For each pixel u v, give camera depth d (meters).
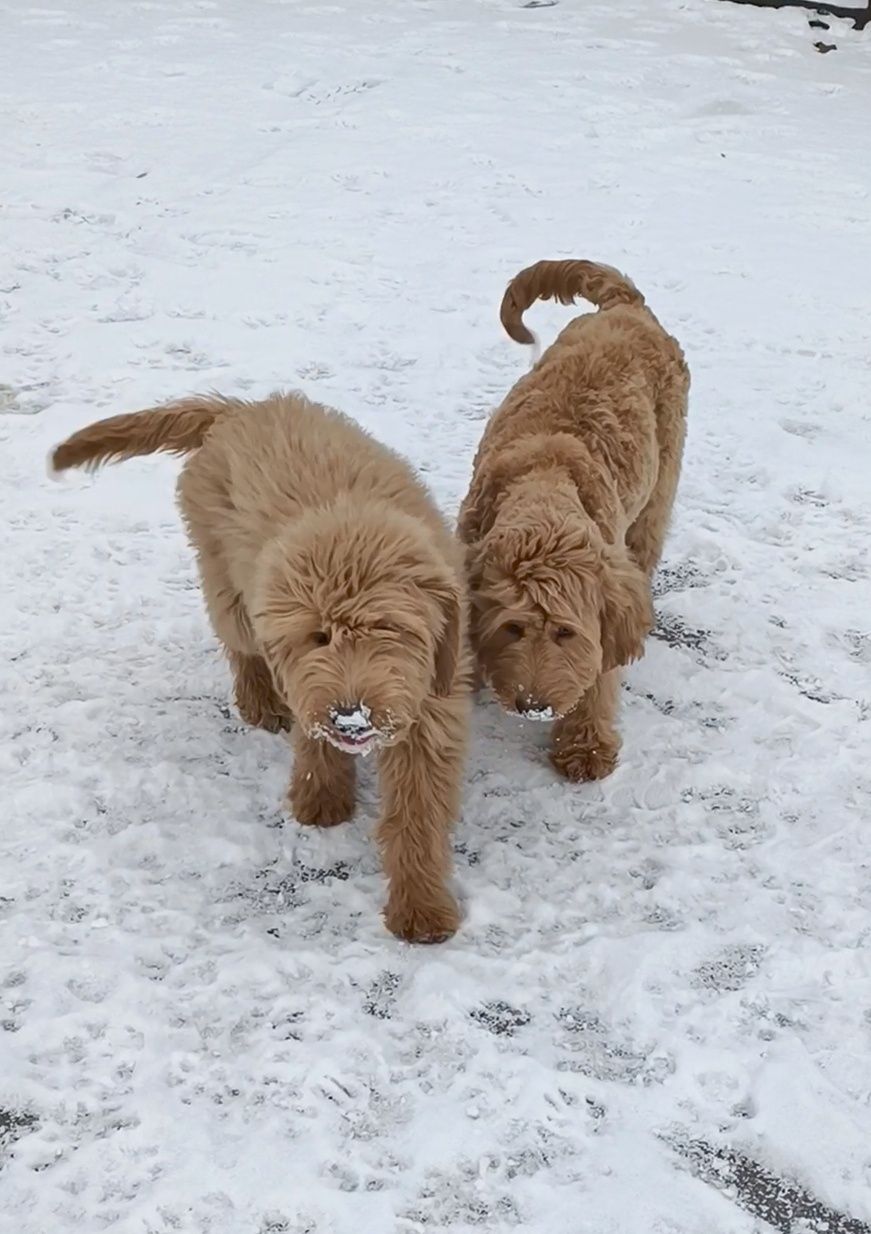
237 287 4.82
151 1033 2.84
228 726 3.33
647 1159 2.73
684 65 8.07
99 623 3.52
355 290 4.86
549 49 8.26
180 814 3.16
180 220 5.39
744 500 3.94
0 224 5.24
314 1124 2.75
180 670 3.44
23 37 7.94
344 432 3.14
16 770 3.20
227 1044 2.84
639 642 3.11
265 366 4.32
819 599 3.66
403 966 2.95
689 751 3.31
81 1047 2.82
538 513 3.07
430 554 2.86
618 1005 2.90
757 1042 2.86
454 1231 2.66
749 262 5.25
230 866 3.08
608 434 3.32
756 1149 2.75
